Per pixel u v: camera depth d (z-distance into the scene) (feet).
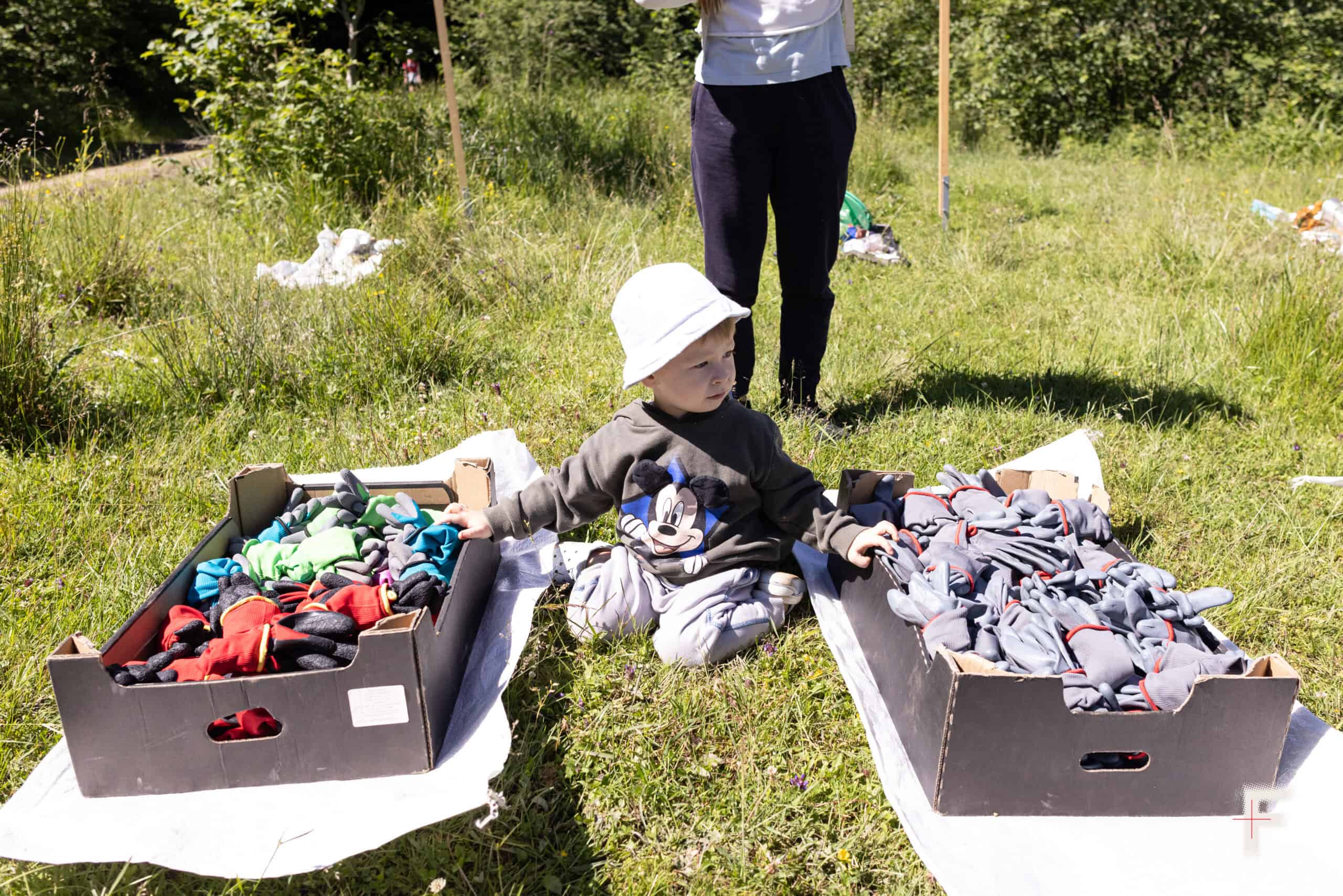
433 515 9.07
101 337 15.64
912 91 47.55
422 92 33.01
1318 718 7.05
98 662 6.15
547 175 24.99
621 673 7.97
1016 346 15.48
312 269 19.12
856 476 8.90
